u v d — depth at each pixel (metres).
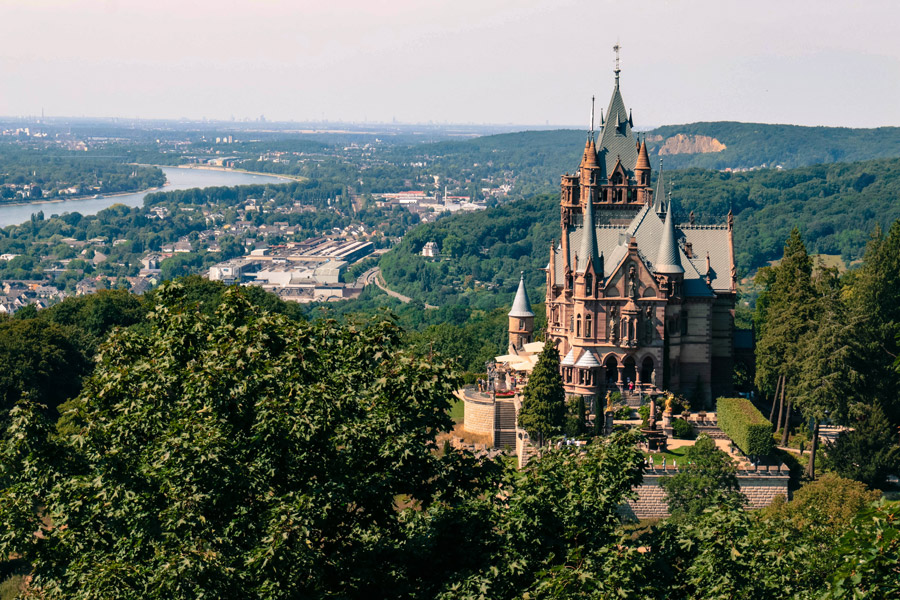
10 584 112.56
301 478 68.94
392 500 69.69
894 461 131.25
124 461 69.38
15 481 71.25
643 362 160.62
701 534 68.88
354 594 67.50
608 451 74.44
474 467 75.06
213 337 75.81
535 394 144.50
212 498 65.44
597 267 159.75
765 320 186.12
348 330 79.56
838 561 66.69
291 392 68.50
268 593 60.09
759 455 136.62
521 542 68.62
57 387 172.25
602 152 185.88
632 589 62.69
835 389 136.75
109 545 68.12
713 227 174.50
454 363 75.38
